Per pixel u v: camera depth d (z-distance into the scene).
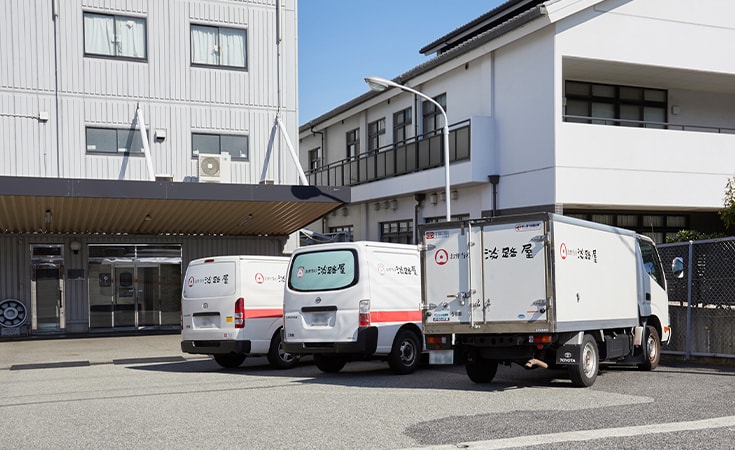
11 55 20.53
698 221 23.84
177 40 22.33
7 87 20.44
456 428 7.81
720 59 21.91
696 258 14.23
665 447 6.76
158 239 23.84
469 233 10.91
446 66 24.62
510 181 21.80
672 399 9.65
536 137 20.69
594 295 11.27
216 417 8.73
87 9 21.34
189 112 22.38
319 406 9.41
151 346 19.14
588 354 11.09
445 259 11.12
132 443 7.38
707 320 13.95
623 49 20.78
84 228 22.16
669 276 14.92
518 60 21.53
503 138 22.16
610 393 10.29
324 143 35.69
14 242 22.06
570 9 19.86
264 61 23.38
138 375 13.59
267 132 23.30
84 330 22.73
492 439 7.23
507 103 22.02
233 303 14.04
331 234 34.12
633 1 20.89
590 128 20.31
